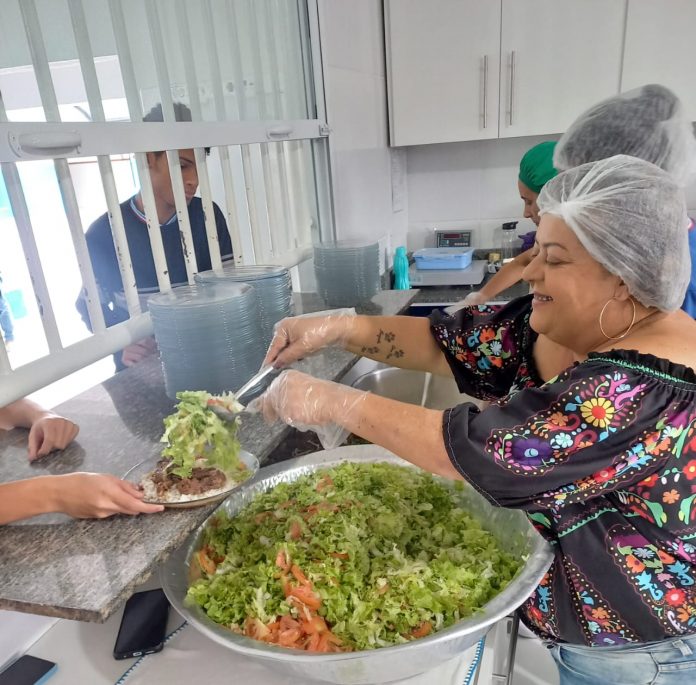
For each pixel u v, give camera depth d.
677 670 0.88
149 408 1.17
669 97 1.12
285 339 1.24
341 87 2.18
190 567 0.86
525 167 1.88
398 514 0.98
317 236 2.18
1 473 0.94
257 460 0.95
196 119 1.47
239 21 1.65
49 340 1.06
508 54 2.46
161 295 1.18
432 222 3.14
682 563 0.82
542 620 0.95
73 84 1.18
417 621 0.79
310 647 0.76
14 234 1.08
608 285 0.80
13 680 0.85
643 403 0.72
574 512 0.84
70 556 0.74
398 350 1.28
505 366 1.21
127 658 0.88
